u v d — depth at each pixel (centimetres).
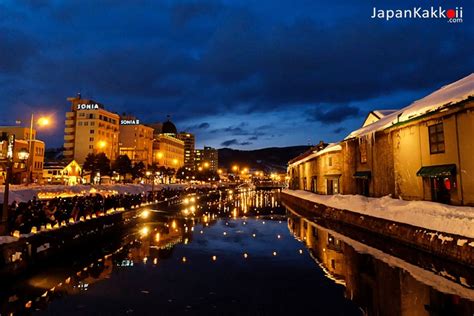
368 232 2395
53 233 1722
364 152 3247
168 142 15412
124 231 2838
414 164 2380
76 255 1973
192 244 2220
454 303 1086
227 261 1720
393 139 2669
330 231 2769
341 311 1043
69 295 1214
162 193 5159
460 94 1941
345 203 3119
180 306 1087
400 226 1941
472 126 1852
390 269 1514
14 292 1289
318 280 1381
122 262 1720
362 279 1387
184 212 4562
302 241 2316
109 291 1248
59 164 9544
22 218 1622
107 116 11450
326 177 4531
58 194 3581
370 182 3080
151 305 1098
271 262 1700
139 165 9975
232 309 1058
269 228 3006
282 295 1188
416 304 1084
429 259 1627
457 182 1948
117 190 5381
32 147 7606
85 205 2319
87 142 10750
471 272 1330
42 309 1084
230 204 6341
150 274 1483
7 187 1542
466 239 1388
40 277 1497
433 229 1627
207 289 1261
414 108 2472
